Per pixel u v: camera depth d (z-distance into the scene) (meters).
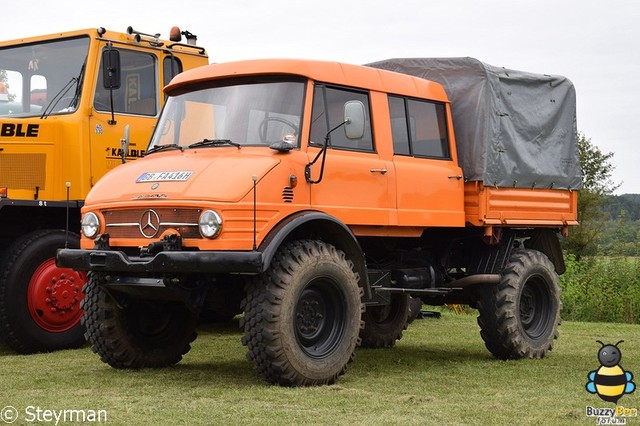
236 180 6.93
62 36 10.16
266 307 6.83
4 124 9.76
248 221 6.84
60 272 9.46
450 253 9.70
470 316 14.22
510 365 8.70
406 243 9.27
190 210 6.96
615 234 26.17
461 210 8.91
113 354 7.89
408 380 7.59
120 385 7.11
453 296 9.59
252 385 7.07
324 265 7.16
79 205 9.70
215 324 12.23
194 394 6.64
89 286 7.90
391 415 5.89
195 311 7.36
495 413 6.01
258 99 7.70
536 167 9.60
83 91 9.88
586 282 16.30
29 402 6.29
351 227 7.87
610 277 16.50
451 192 8.78
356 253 7.61
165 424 5.54
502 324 9.12
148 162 7.71
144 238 7.18
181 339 8.31
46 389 6.91
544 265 9.61
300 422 5.63
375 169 7.93
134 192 7.29
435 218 8.54
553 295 9.67
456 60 9.26
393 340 10.23
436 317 13.81
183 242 6.96
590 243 30.64
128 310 7.93
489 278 9.06
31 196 9.73
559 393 6.93
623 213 27.72
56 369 8.04
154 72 10.57
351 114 7.30
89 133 9.87
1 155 9.73
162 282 7.09
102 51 9.68
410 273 8.92
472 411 6.07
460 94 9.18
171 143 8.12
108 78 9.62
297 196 7.20
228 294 7.92
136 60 10.40
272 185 7.01
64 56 10.12
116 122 10.12
